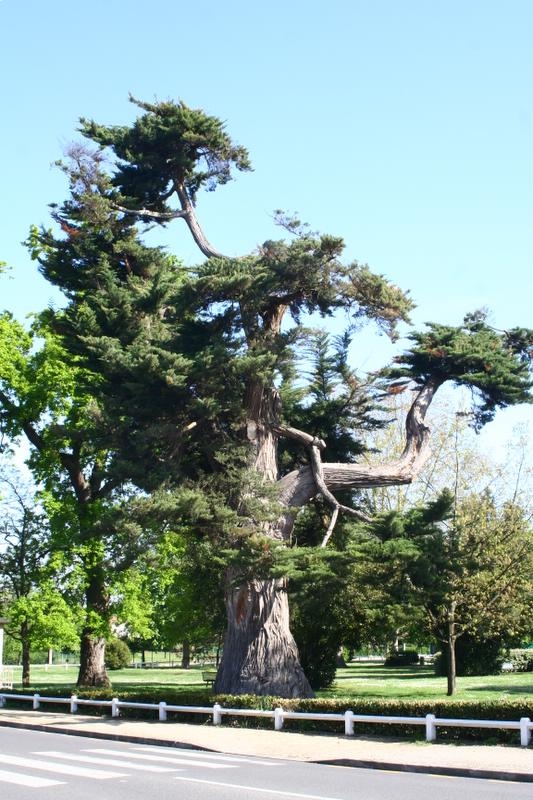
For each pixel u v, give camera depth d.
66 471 36.31
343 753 15.91
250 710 21.66
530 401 28.22
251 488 24.80
